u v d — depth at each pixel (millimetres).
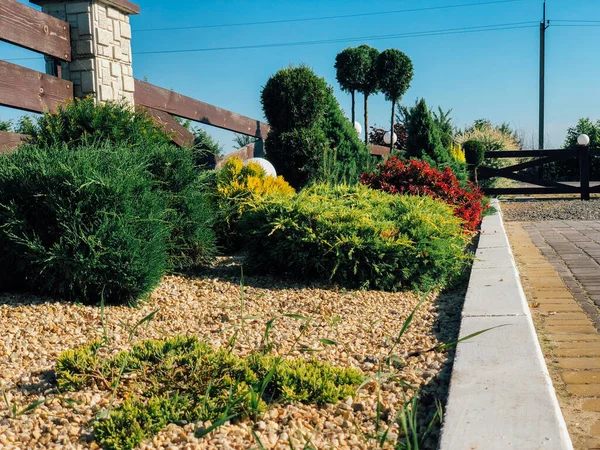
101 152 5109
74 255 4551
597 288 5684
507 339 3527
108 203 4715
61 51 7691
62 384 2885
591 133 26734
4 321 4070
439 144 14141
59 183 4648
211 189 7934
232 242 7676
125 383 2982
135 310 4695
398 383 3086
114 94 8320
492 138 21656
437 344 3766
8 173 4695
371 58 22859
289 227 5945
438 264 5719
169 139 7324
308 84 11594
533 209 15133
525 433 2301
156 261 4902
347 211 6082
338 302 5117
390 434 2533
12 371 3195
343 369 3123
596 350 3732
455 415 2490
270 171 10070
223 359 3045
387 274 5676
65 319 4242
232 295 5352
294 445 2414
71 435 2512
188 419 2629
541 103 29344
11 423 2605
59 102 7562
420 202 6848
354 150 13117
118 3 8266
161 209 5305
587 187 17719
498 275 5699
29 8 7066
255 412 2643
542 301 5227
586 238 9406
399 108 23875
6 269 4824
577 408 2844
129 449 2396
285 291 5520
